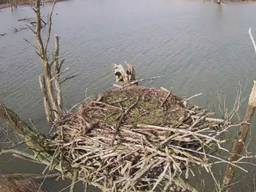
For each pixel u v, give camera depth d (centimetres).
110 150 589
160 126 602
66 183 1230
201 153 583
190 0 4688
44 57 896
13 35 3158
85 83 2034
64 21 3634
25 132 732
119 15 3900
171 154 577
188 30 3152
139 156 584
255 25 3297
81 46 2727
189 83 2002
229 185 801
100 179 616
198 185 1090
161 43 2759
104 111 661
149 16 3803
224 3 4409
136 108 664
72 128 638
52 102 892
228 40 2811
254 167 1241
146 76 2116
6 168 1284
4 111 723
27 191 1098
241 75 2092
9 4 4528
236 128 1121
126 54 2512
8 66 2344
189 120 622
